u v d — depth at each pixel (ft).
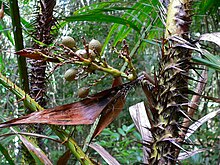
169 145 1.17
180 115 1.19
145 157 1.50
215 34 1.19
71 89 5.84
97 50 1.16
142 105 1.68
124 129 5.10
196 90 1.78
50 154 4.99
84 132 5.39
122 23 1.83
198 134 4.94
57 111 1.16
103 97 1.19
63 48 1.14
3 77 1.28
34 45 1.79
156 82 1.20
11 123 1.13
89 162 1.23
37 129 1.67
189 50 1.21
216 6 2.10
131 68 1.19
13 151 3.78
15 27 1.63
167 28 1.25
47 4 1.81
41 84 1.77
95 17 1.78
